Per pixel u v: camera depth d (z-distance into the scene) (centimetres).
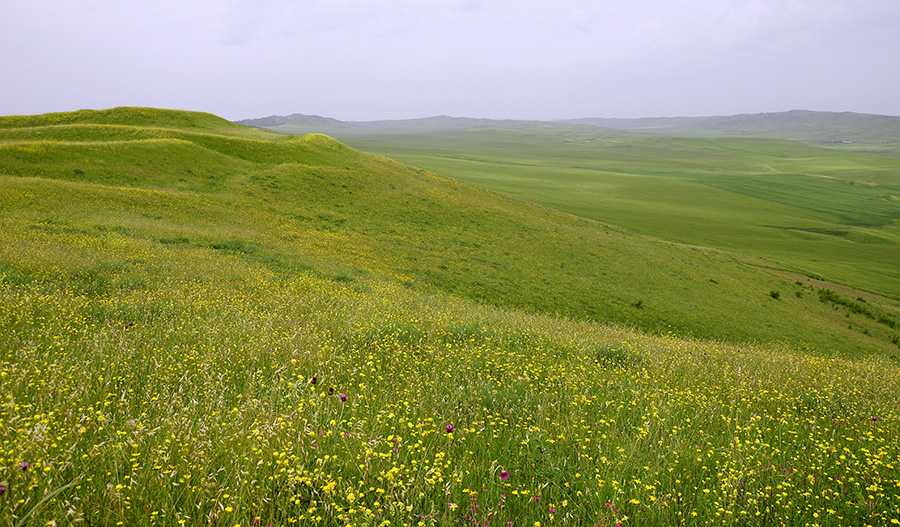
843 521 460
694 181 18650
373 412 588
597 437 577
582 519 428
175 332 900
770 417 692
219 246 3114
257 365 752
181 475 412
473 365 878
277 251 3253
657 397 743
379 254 4078
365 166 6875
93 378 596
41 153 4484
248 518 376
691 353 1323
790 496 486
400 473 433
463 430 548
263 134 7844
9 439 408
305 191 5428
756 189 17688
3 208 3059
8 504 336
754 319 4562
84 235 2672
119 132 5922
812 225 12119
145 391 595
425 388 709
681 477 513
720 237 9669
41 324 846
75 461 409
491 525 405
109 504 364
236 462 426
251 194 4944
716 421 687
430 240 4922
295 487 420
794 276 7088
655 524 430
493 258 4738
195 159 5400
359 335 993
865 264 8850
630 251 6228
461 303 2775
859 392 958
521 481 479
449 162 18850
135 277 1730
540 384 795
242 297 1505
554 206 10438
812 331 4575
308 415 539
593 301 4069
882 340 4912
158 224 3412
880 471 550
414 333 1080
